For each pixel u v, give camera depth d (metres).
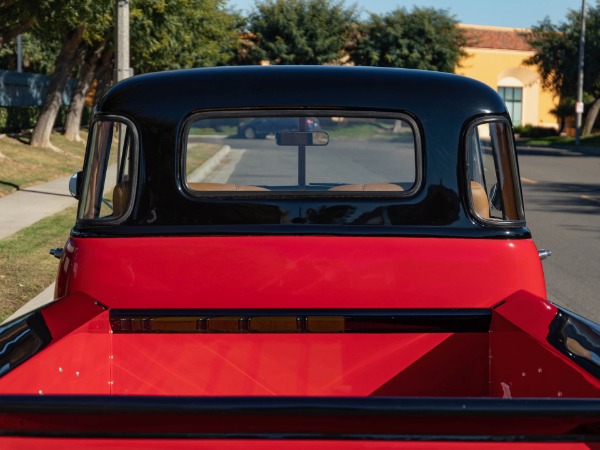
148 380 3.77
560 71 57.72
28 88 37.81
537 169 29.53
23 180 19.48
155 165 3.98
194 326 3.75
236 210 3.93
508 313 3.62
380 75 4.14
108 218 3.95
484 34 69.00
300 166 4.36
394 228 3.90
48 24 22.66
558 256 11.67
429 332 3.77
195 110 4.04
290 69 4.18
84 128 42.28
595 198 19.34
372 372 3.78
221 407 2.27
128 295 3.82
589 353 2.96
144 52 30.16
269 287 3.79
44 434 2.32
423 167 4.01
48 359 3.15
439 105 4.06
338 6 55.56
